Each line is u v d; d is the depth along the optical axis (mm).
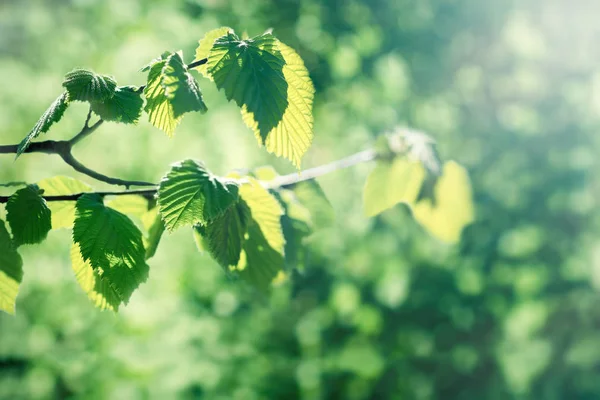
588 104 4859
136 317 4809
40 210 1193
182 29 5004
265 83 1121
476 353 5148
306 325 5164
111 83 1178
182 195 1138
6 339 5098
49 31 5762
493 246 4969
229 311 4953
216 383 4879
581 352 5043
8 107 5496
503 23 4820
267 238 1363
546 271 5027
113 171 5117
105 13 5293
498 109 4973
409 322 5172
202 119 4922
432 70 4949
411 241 4902
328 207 1707
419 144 1737
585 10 4766
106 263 1127
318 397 5195
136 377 4875
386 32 4961
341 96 5086
